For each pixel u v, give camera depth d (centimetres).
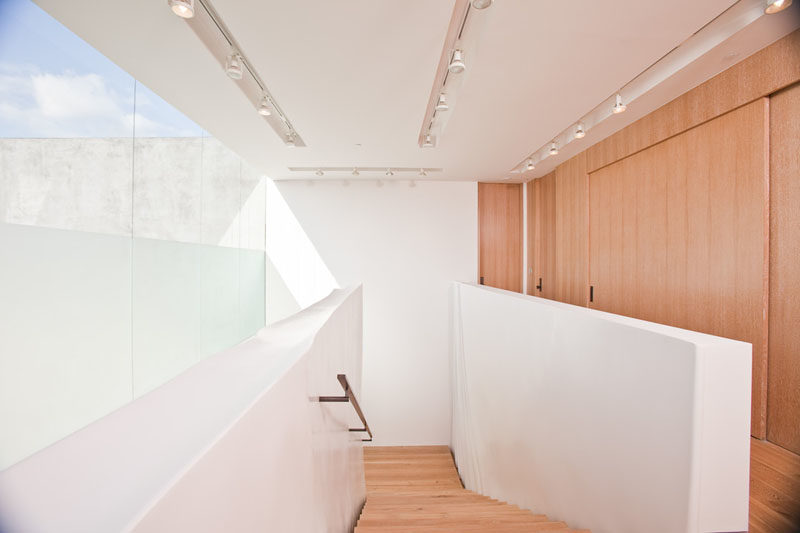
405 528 238
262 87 331
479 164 595
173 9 201
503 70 298
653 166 391
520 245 745
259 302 669
